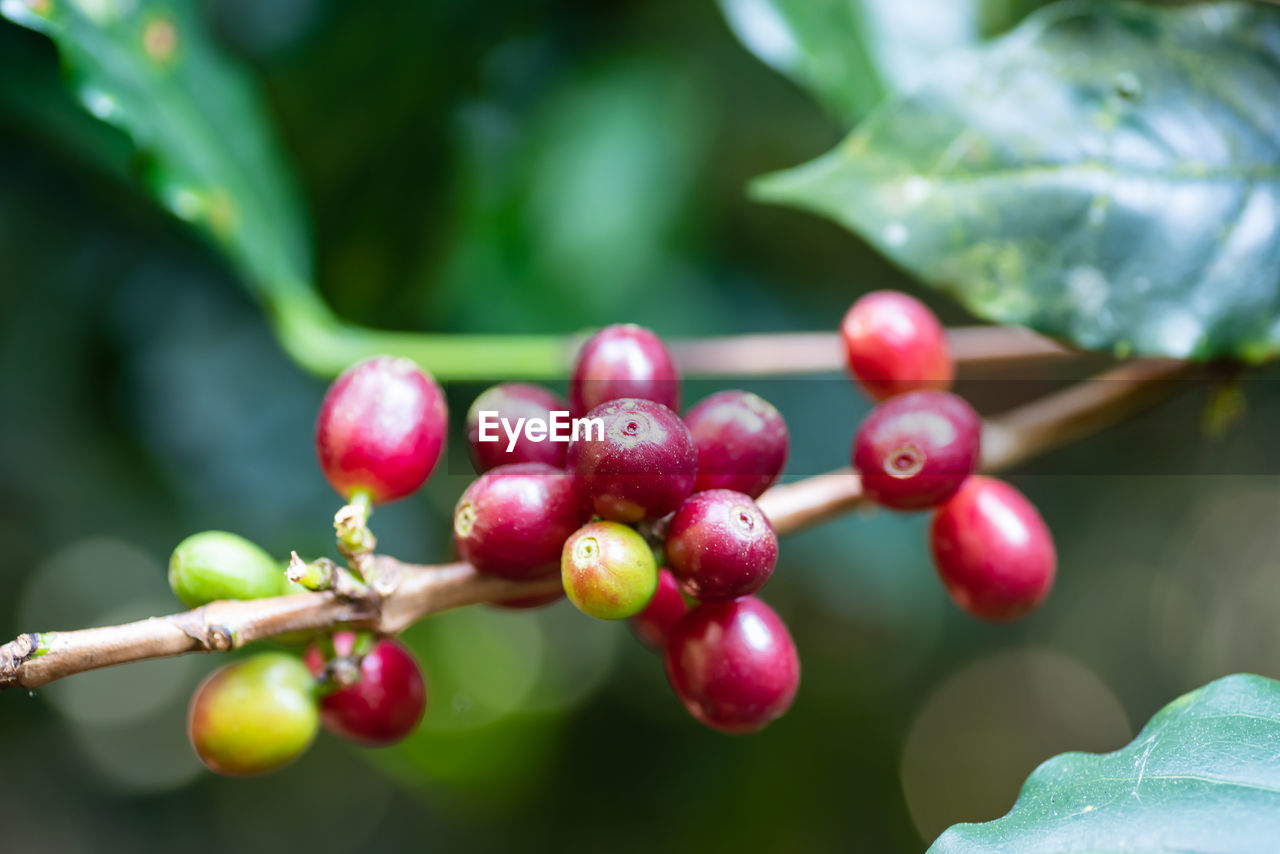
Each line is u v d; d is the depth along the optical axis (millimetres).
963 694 846
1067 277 335
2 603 543
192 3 416
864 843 703
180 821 713
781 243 633
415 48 492
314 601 298
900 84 402
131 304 522
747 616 301
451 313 540
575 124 572
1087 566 758
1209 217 335
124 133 377
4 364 501
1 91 406
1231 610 787
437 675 744
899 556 585
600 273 562
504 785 761
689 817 713
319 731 749
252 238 392
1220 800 291
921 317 338
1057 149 340
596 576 289
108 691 702
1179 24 345
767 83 610
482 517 298
